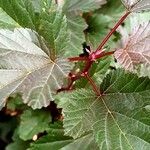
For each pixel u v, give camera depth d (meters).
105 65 0.32
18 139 0.42
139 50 0.28
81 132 0.26
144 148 0.25
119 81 0.27
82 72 0.29
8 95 0.25
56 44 0.27
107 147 0.25
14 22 0.30
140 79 0.27
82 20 0.36
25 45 0.27
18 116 0.44
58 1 0.36
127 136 0.26
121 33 0.36
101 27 0.39
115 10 0.40
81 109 0.27
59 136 0.34
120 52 0.28
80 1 0.37
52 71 0.26
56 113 0.38
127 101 0.27
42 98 0.25
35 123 0.39
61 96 0.31
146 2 0.28
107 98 0.27
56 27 0.27
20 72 0.26
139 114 0.26
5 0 0.30
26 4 0.29
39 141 0.34
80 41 0.36
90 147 0.33
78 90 0.27
